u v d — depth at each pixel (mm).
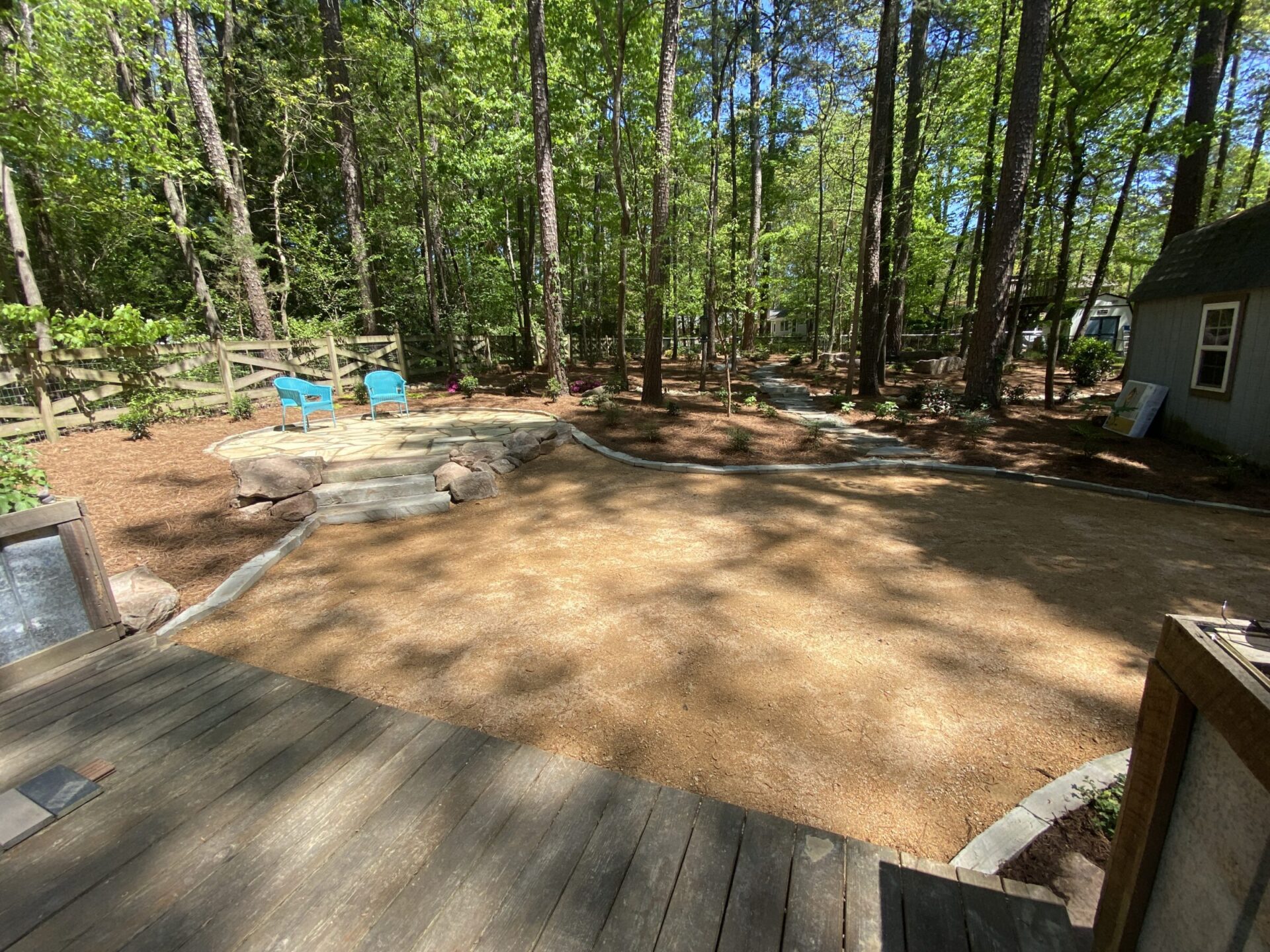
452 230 17516
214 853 1834
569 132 14188
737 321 12594
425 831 1930
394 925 1605
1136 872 1277
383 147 16688
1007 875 1856
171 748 2328
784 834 1959
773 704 2777
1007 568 4484
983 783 2301
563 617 3629
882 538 5098
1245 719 939
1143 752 1273
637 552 4707
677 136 13758
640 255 12414
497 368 16484
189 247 10953
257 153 16844
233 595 3803
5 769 2203
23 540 2787
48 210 9852
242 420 8742
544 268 11047
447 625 3518
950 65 14789
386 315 17891
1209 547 4957
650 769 2336
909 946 1579
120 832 1911
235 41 15578
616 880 1761
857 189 20062
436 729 2482
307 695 2725
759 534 5156
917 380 15453
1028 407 10836
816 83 15477
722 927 1620
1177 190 11117
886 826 2086
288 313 16969
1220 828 1050
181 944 1547
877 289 12367
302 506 5176
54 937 1562
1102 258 13008
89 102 7719
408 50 14359
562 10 12273
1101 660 3211
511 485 6527
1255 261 7273
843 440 9117
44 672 2863
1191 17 8656
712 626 3525
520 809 2039
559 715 2674
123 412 8055
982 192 13891
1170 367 8750
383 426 8312
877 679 2996
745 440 8055
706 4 14930
